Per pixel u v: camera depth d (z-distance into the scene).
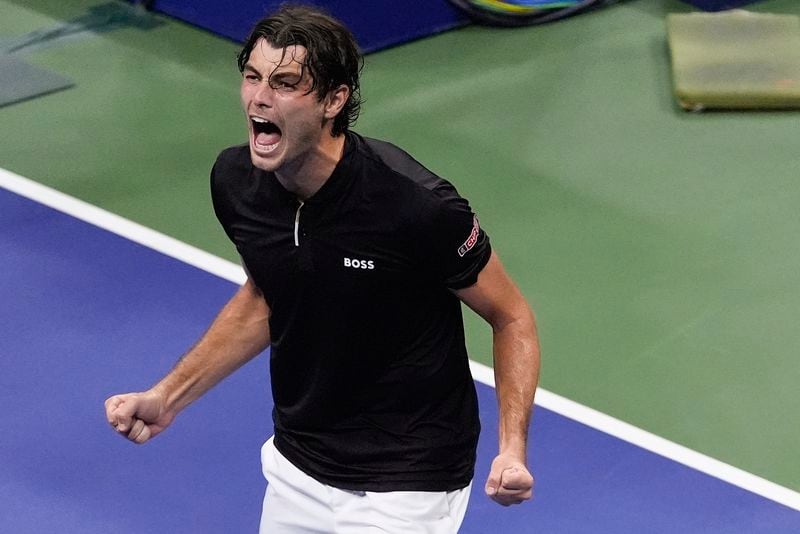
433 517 13.78
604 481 20.28
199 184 29.38
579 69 35.62
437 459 13.70
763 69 34.34
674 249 27.28
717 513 19.70
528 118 32.81
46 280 25.27
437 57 35.91
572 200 29.16
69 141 31.00
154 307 24.56
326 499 13.99
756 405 22.34
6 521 19.25
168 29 36.69
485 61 35.84
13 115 32.03
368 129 31.86
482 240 13.04
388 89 33.97
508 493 12.58
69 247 26.44
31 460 20.50
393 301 13.01
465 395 13.95
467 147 31.31
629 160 31.03
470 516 19.45
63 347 23.30
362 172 12.55
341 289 12.92
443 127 32.16
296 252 12.91
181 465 20.48
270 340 14.22
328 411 13.65
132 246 26.59
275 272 13.13
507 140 31.70
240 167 13.20
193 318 24.30
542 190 29.56
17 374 22.52
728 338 24.23
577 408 22.06
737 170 30.73
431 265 12.88
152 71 34.47
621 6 39.59
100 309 24.44
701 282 26.09
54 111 32.34
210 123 32.16
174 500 19.78
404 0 36.03
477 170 30.33
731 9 39.59
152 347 23.42
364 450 13.67
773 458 21.00
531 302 25.30
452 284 13.10
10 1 37.97
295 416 13.90
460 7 37.12
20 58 34.75
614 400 22.36
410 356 13.36
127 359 23.08
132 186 29.14
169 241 26.88
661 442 21.27
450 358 13.59
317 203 12.61
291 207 12.83
